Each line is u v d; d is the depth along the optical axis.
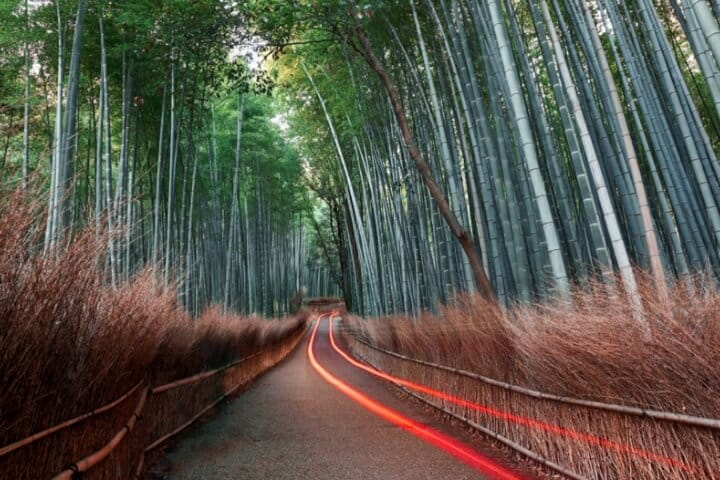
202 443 3.59
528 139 3.28
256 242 15.05
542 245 3.91
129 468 2.47
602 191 2.88
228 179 12.40
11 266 1.34
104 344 1.94
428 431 3.87
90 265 1.84
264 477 2.75
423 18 6.08
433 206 6.26
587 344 2.15
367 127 8.74
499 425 3.33
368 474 2.76
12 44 6.40
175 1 4.95
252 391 6.77
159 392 3.36
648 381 1.88
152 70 7.27
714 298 1.78
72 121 4.69
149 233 7.38
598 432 2.21
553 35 3.31
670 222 4.41
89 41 6.59
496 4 3.53
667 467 1.80
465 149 5.57
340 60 8.28
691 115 4.52
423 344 5.36
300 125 12.06
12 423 1.30
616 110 3.38
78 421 1.69
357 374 8.82
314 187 17.48
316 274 42.28
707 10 2.24
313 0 4.91
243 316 9.83
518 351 2.94
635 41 4.93
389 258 8.99
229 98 11.61
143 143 8.83
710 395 1.62
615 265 4.39
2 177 1.44
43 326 1.45
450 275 5.76
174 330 3.76
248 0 5.04
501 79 4.22
